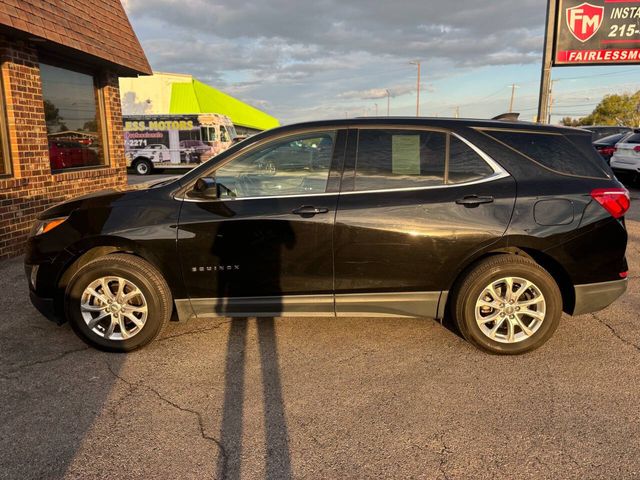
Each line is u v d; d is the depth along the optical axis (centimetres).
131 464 251
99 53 776
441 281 361
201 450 262
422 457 255
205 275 366
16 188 644
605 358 363
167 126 2400
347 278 362
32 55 668
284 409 300
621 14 1153
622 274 365
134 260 364
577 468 245
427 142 365
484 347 368
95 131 883
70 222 371
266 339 401
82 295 366
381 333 412
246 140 377
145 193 377
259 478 240
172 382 333
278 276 364
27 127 662
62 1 715
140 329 371
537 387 323
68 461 253
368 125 371
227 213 361
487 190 355
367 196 358
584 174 362
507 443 265
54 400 310
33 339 401
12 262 618
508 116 405
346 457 255
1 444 266
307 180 367
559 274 373
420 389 322
